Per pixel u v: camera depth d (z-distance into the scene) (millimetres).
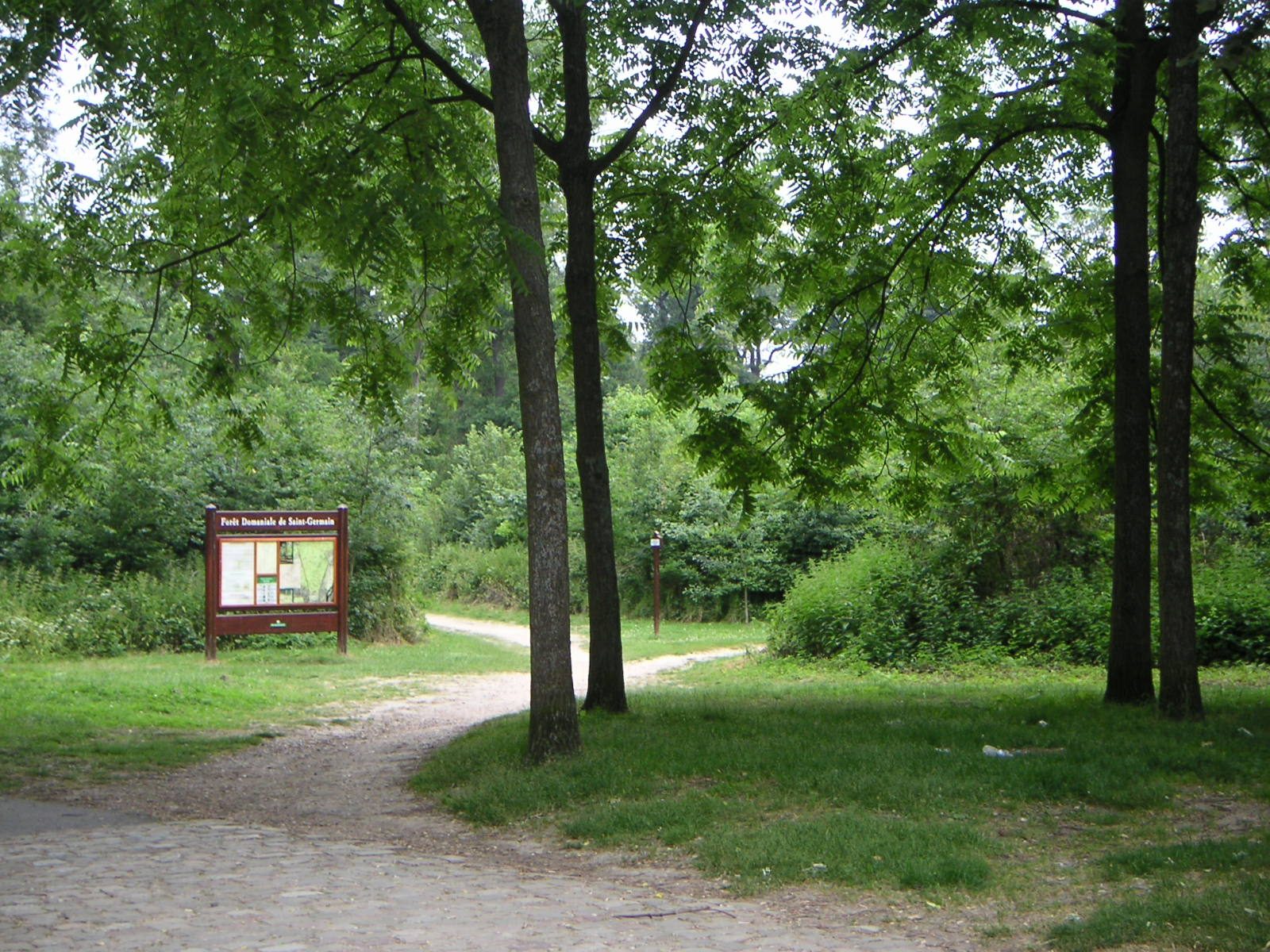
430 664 23141
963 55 14844
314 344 46031
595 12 13312
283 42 10695
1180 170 11891
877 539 27234
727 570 36094
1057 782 8906
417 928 5945
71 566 25703
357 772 11867
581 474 13953
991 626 21812
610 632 13891
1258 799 8516
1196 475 15859
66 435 15031
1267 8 10398
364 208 9812
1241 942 5301
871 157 15328
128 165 12766
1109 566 22625
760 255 16000
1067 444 19344
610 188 14789
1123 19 13461
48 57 9625
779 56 13172
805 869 7043
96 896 6582
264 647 25203
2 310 31703
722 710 13781
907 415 17031
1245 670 18609
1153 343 15297
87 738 13461
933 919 6180
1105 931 5570
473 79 14891
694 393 15461
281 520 23297
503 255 10234
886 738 11227
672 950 5598
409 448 29750
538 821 8969
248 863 7562
